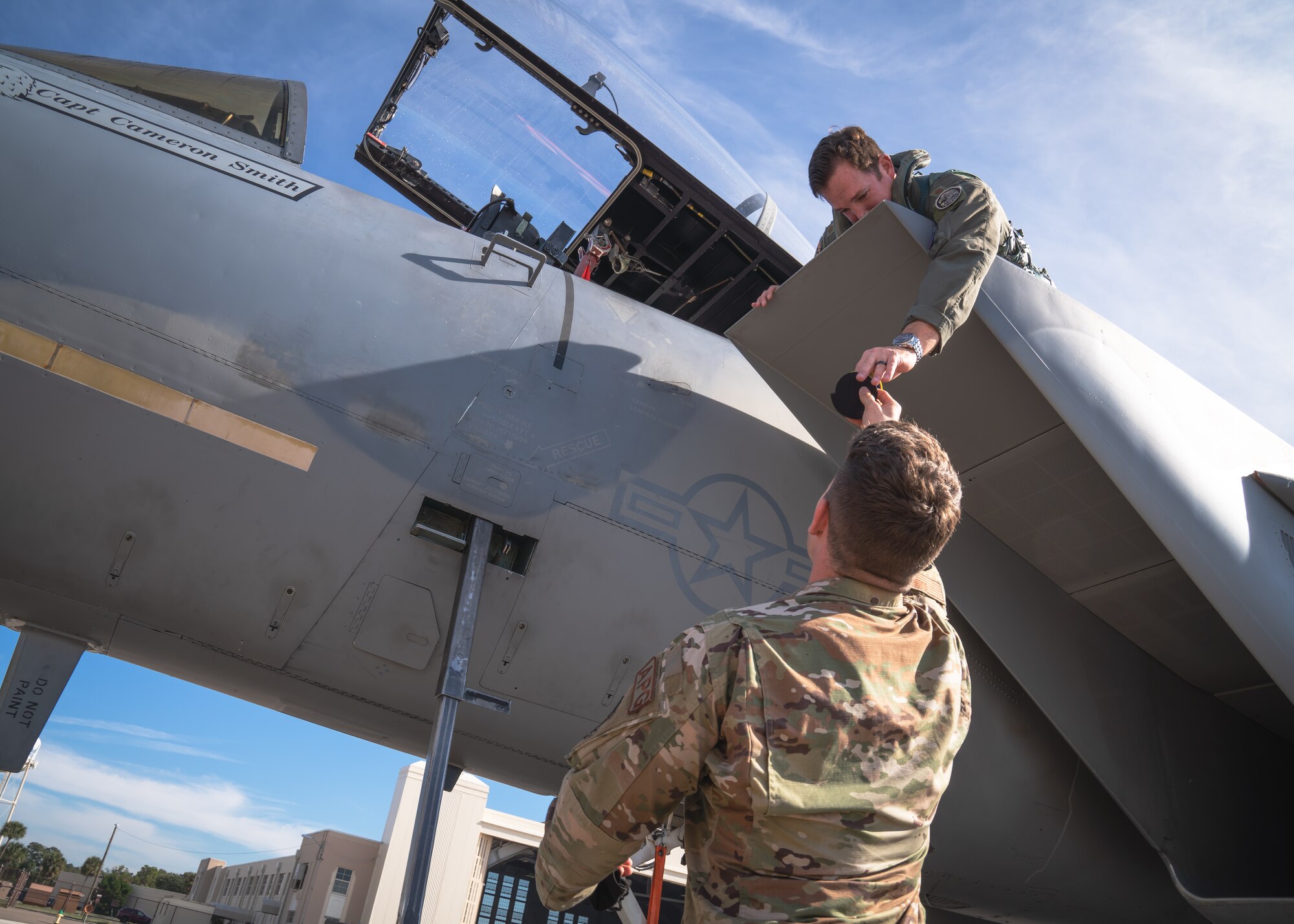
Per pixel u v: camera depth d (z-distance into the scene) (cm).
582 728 310
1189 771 365
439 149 538
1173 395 300
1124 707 358
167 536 265
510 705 256
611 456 313
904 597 132
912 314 235
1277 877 369
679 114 522
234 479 267
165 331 267
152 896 5012
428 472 283
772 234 541
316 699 301
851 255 289
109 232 273
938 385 321
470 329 309
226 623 276
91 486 259
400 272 310
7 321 254
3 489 254
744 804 103
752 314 322
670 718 107
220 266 282
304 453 272
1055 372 276
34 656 282
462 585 273
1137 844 380
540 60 464
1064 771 367
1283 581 287
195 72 379
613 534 305
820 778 104
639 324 355
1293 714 381
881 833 105
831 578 124
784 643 110
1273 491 305
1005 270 284
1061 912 391
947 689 119
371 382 284
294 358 278
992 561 353
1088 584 359
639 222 535
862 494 119
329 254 302
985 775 349
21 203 268
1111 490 323
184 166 301
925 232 264
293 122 368
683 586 313
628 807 109
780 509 339
